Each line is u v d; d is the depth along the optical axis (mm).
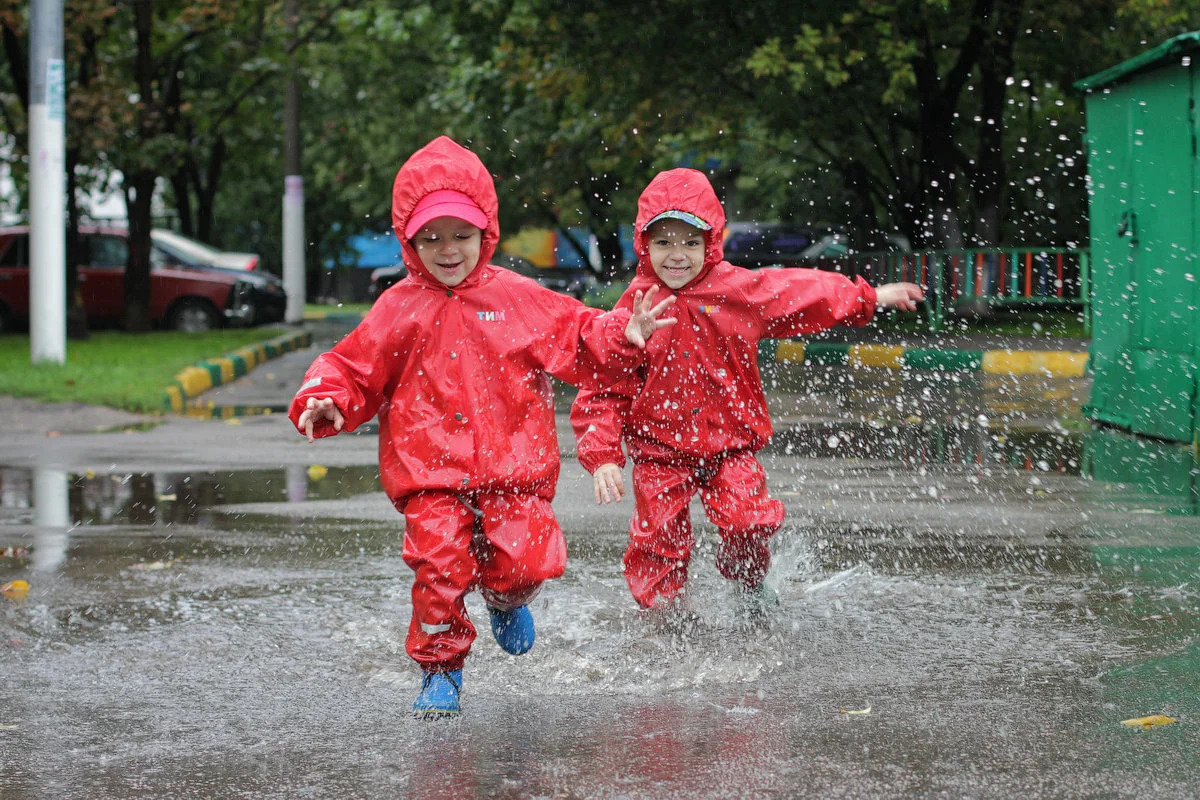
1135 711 7148
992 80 39906
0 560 11375
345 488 15133
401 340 7516
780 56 33844
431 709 7215
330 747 6758
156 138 40781
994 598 9734
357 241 91188
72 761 6586
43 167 26875
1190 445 17250
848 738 6766
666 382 9117
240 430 20719
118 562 11297
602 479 8477
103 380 24844
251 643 8820
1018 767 6316
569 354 7660
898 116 41312
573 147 48969
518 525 7516
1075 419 20453
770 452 17328
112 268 45906
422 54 58188
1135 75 18000
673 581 9391
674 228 8891
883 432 19266
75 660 8438
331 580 10625
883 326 39094
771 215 61406
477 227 7453
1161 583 10055
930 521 12617
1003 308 42500
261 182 79625
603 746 6691
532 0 38125
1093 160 19344
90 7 34500
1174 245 17344
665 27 37438
